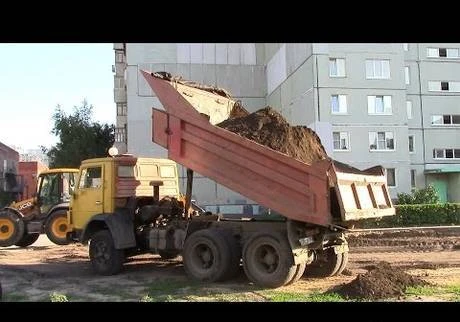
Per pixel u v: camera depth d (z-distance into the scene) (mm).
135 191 11641
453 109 40938
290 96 40750
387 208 10008
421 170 40188
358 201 8914
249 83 47312
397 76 36781
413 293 8383
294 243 8992
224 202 39312
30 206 17984
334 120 36000
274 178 8914
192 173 10953
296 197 8688
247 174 9211
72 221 12102
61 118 50250
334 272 10328
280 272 8961
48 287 9719
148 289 9359
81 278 10750
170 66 45250
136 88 44250
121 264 11094
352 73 36375
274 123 9883
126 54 44781
